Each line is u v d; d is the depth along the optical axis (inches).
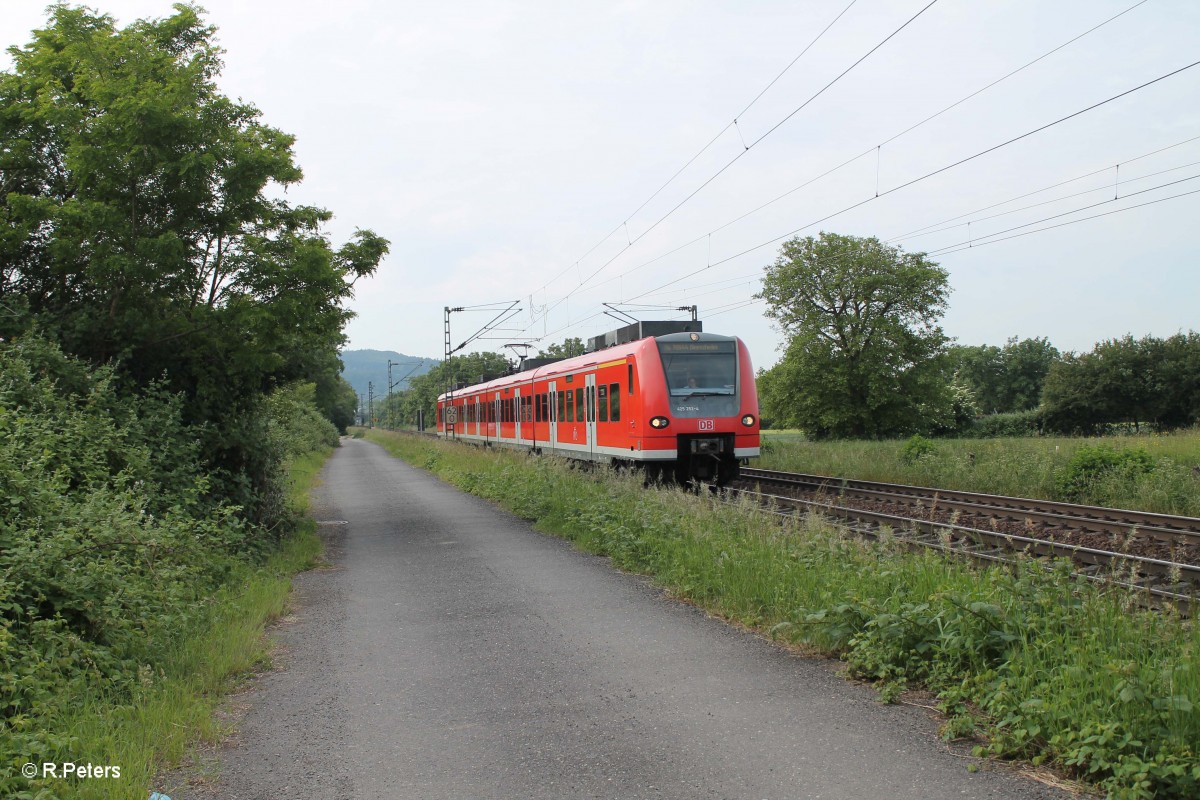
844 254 1945.1
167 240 413.7
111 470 360.8
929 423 2028.8
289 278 470.0
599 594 343.9
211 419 472.4
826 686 220.5
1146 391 2042.3
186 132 428.5
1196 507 523.2
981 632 212.1
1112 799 147.4
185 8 486.6
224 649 260.1
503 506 668.7
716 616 300.2
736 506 432.8
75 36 438.0
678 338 713.0
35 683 188.2
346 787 170.2
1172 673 165.6
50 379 381.7
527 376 1104.8
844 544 317.7
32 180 460.4
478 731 199.2
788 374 1983.3
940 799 153.9
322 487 997.8
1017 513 533.3
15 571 218.2
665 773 171.0
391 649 275.0
